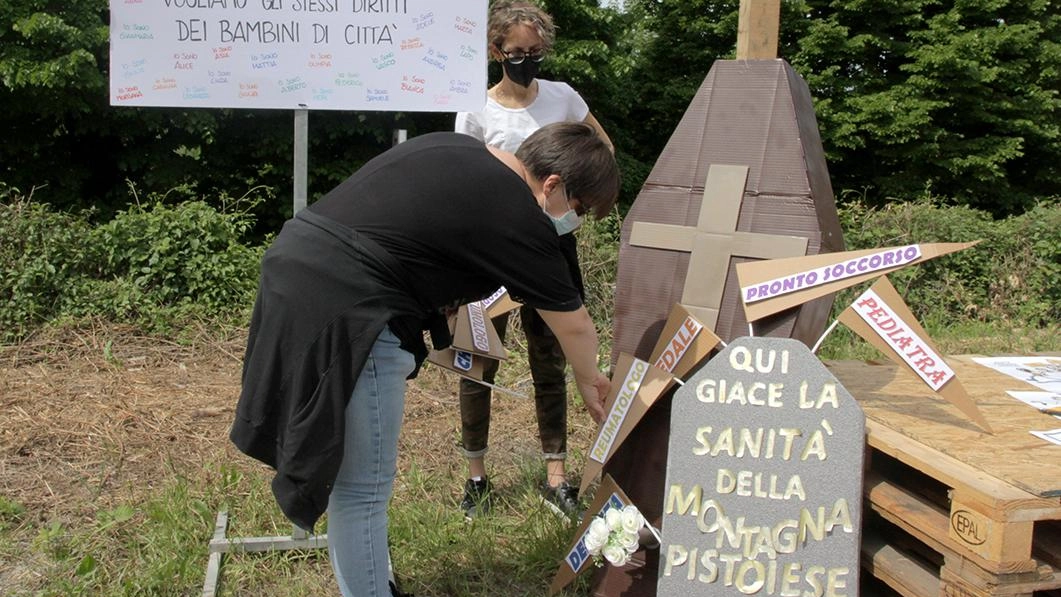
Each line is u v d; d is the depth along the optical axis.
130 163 8.47
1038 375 2.78
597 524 2.22
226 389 4.71
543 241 1.94
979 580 1.85
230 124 8.69
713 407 2.17
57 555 2.81
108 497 3.27
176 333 5.66
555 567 2.79
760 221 2.41
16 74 6.87
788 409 2.13
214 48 2.56
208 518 3.03
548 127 2.09
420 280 1.93
